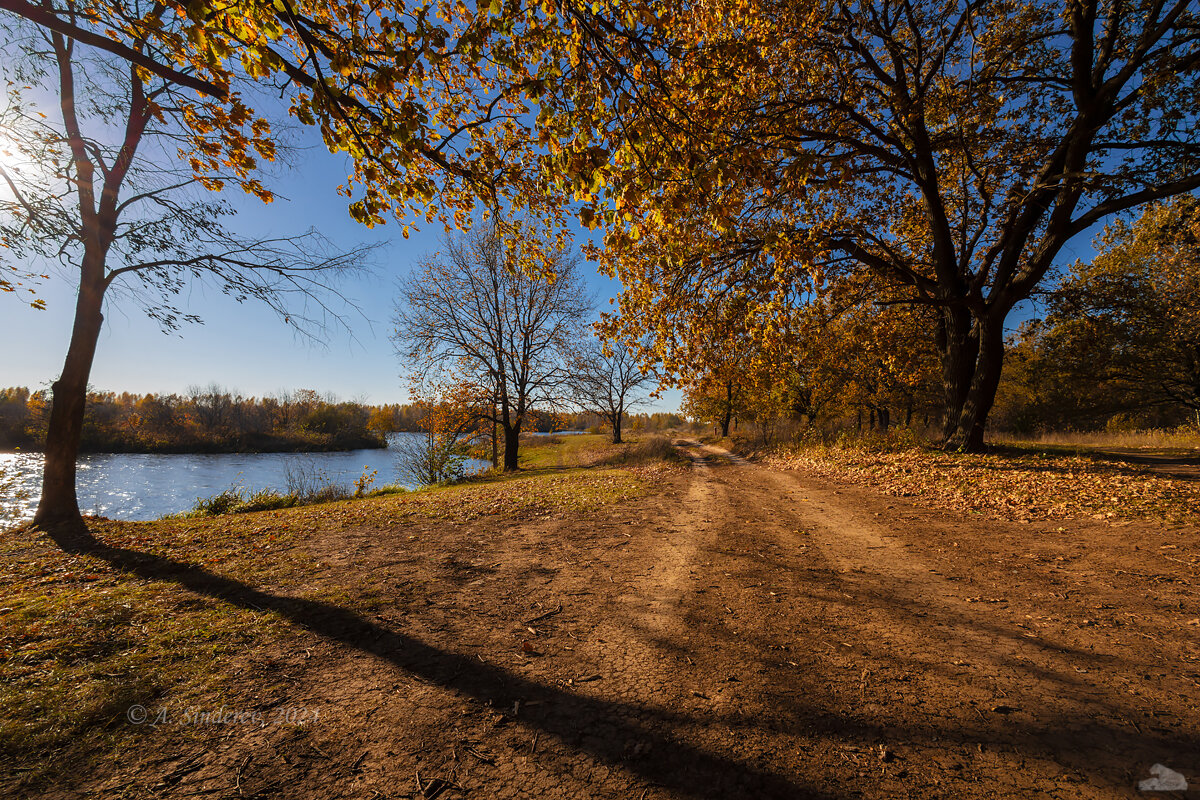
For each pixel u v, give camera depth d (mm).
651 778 2041
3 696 2588
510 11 3283
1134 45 11336
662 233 4848
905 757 2156
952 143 13055
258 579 4824
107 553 5887
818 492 10633
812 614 3887
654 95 4270
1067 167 11469
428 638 3465
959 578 4719
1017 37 11719
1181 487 7562
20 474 11023
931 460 12734
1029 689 2717
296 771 2078
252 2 2895
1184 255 19438
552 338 24469
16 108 6008
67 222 6883
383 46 3680
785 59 9680
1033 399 28797
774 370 9258
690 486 12148
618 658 3162
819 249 9164
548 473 19359
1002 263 13094
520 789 1979
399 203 4984
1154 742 2213
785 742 2275
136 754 2174
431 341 22844
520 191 5387
